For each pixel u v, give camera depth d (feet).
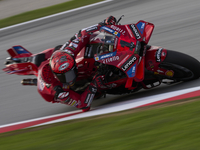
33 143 42.16
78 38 49.47
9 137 47.50
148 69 48.01
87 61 50.11
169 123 38.32
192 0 95.04
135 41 46.75
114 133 39.50
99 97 58.85
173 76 48.65
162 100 46.29
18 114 61.05
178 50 67.72
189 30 76.23
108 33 48.73
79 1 129.39
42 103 62.85
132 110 45.09
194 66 47.24
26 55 59.88
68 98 49.42
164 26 82.94
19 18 124.77
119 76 49.44
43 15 121.90
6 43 103.14
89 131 41.65
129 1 112.16
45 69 49.96
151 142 35.40
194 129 35.53
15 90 70.95
